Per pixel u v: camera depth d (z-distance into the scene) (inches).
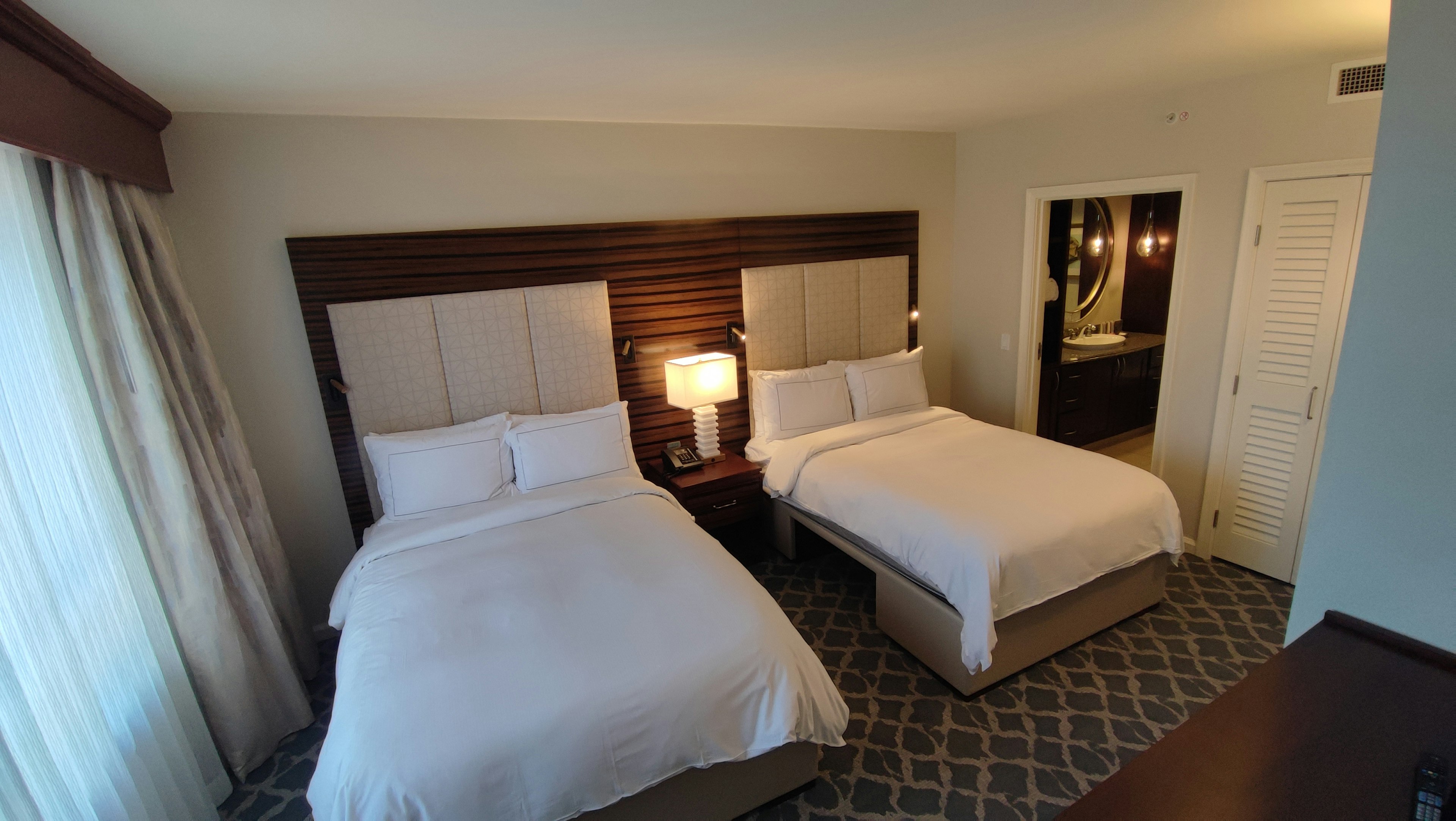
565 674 71.0
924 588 108.3
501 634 78.3
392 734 63.9
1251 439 128.7
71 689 64.7
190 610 87.7
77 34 66.7
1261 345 124.3
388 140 117.4
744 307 154.8
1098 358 194.7
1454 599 45.4
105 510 73.8
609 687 69.5
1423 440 44.8
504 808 63.2
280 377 117.3
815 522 135.9
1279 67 112.3
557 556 97.7
